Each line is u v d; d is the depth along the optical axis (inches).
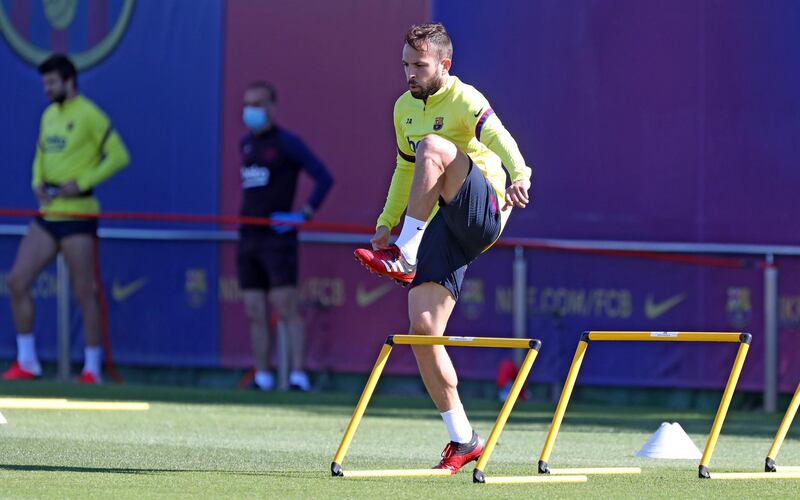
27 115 1588.3
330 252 1480.1
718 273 1343.5
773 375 1321.4
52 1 1578.5
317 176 1446.9
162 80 1540.4
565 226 1389.0
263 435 982.4
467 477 709.9
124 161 1510.8
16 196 1595.7
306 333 1486.2
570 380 709.3
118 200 1560.0
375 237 769.6
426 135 731.4
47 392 1353.3
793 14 1315.2
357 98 1466.5
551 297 1397.6
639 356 1369.3
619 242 1370.6
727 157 1337.4
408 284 721.6
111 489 645.3
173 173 1537.9
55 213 1486.2
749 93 1330.0
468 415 1203.2
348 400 1355.8
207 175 1525.6
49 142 1494.8
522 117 1396.4
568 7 1380.4
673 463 823.7
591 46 1376.7
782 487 682.2
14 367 1546.5
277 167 1450.5
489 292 1416.1
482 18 1403.8
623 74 1368.1
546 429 1070.4
